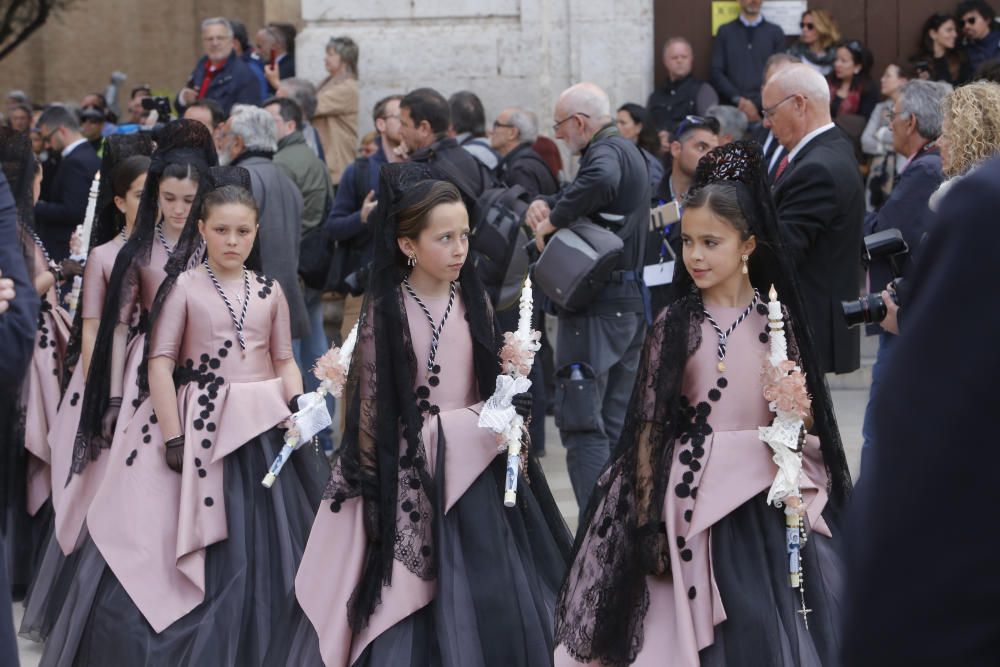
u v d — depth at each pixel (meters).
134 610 4.71
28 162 5.18
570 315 6.33
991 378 1.32
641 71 10.56
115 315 5.38
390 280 4.32
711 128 6.86
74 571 5.28
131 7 17.59
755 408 3.86
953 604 1.32
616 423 6.56
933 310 1.36
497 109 10.61
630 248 6.39
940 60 10.06
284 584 4.84
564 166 10.44
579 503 6.32
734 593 3.65
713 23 10.61
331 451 8.32
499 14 10.59
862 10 10.77
